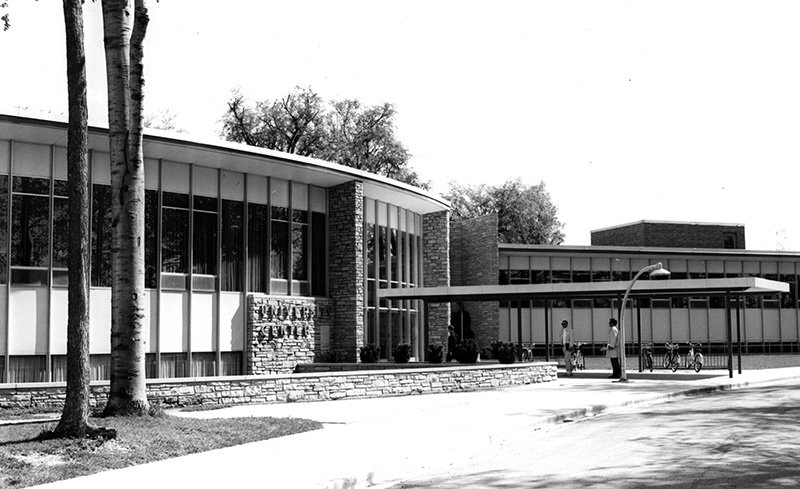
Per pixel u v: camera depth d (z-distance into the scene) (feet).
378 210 113.60
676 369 111.86
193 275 87.76
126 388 49.01
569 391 77.92
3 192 74.54
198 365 87.56
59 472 34.58
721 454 38.99
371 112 190.08
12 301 74.43
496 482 33.53
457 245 137.28
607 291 98.58
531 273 137.39
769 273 150.41
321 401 69.97
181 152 83.61
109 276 80.64
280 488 31.83
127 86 50.19
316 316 99.96
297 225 100.37
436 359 98.58
